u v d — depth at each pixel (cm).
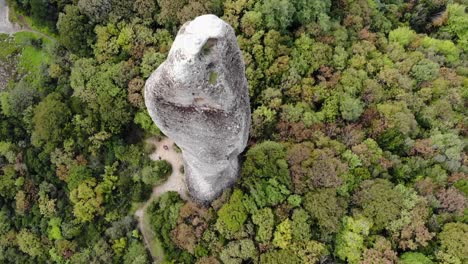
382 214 3362
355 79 3797
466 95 3925
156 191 3919
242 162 3553
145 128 3866
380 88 3809
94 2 3884
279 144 3562
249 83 3722
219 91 2012
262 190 3431
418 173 3622
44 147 3941
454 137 3672
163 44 3894
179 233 3553
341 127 3725
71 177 3862
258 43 3816
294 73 3759
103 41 3944
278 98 3719
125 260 3747
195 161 2952
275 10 3834
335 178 3400
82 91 3859
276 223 3403
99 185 3847
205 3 3794
